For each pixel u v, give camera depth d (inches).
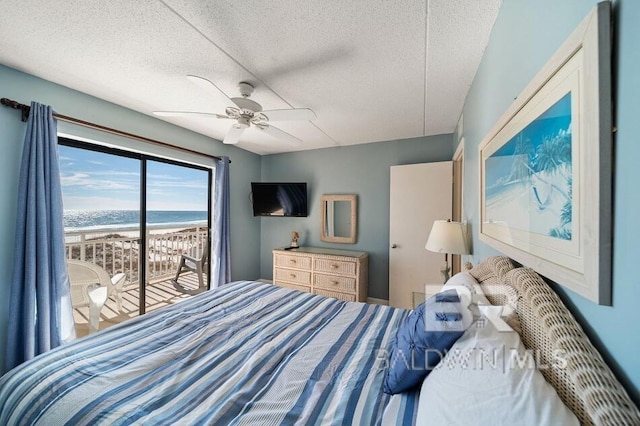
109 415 32.2
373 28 55.0
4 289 68.4
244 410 33.9
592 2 23.2
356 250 145.6
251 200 164.6
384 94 85.1
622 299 19.5
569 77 24.7
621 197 19.4
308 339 52.7
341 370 42.4
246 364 44.0
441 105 93.4
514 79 43.0
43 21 52.9
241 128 83.7
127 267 106.9
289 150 161.6
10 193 69.1
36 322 70.4
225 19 52.6
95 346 48.0
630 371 18.9
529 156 33.6
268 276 171.0
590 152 21.4
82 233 92.3
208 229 143.0
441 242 79.9
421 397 31.0
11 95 69.4
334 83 78.2
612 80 20.1
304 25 54.1
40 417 33.3
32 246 68.7
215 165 137.6
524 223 35.3
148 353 46.2
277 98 88.3
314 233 157.5
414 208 124.5
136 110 99.7
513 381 24.2
